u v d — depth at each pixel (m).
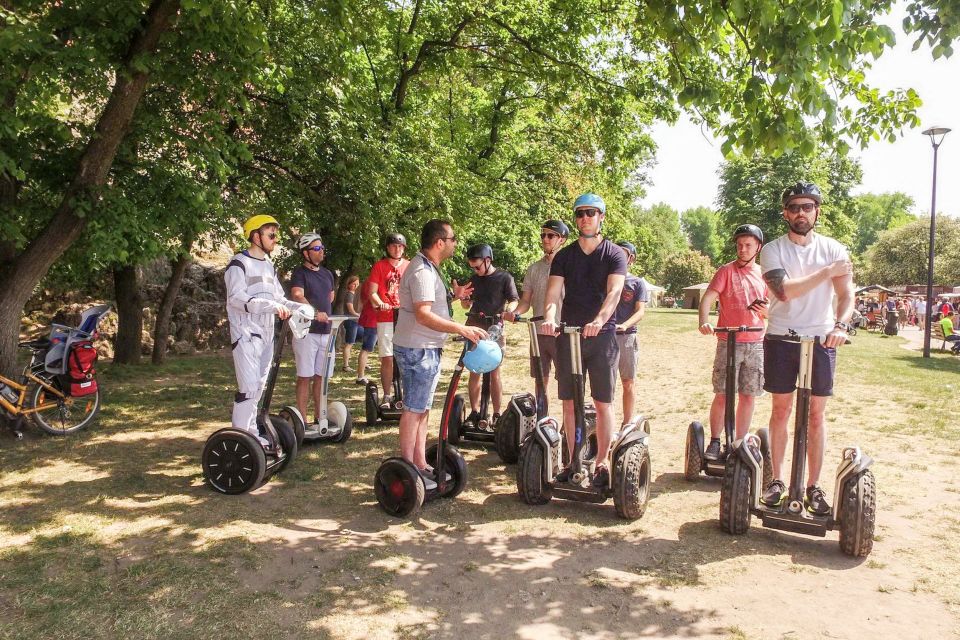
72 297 12.03
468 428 5.90
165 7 5.50
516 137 16.89
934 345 19.61
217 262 14.20
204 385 8.73
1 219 5.40
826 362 3.68
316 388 5.67
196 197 6.55
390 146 10.05
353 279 10.79
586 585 3.19
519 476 4.30
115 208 5.77
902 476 5.09
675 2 4.22
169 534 3.67
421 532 3.84
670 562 3.47
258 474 4.32
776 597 3.10
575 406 4.08
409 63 12.16
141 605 2.86
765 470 4.52
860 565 3.47
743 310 4.76
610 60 11.93
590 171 16.61
